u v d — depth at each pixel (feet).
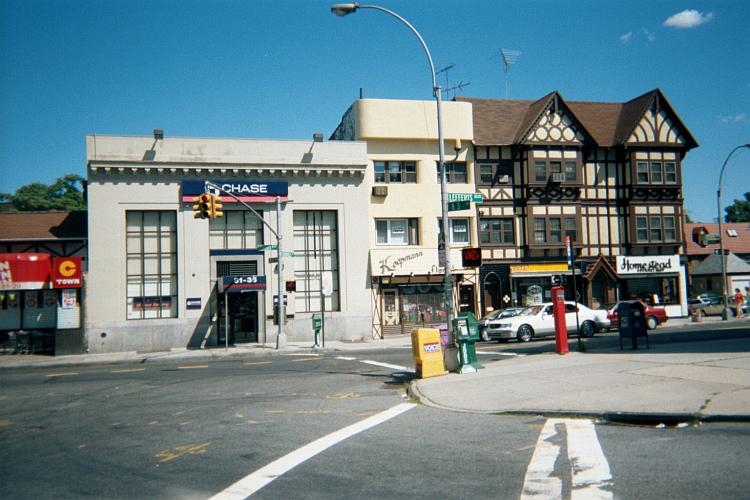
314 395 41.88
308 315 100.07
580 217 116.78
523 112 120.57
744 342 56.49
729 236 191.83
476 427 28.60
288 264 100.01
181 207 95.20
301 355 78.02
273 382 49.67
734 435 23.86
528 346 72.64
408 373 52.47
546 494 18.17
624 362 44.96
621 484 18.69
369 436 27.61
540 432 26.71
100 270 90.99
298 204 100.94
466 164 112.98
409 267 105.81
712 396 29.81
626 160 121.19
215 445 27.09
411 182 110.32
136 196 93.50
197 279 94.73
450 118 111.55
